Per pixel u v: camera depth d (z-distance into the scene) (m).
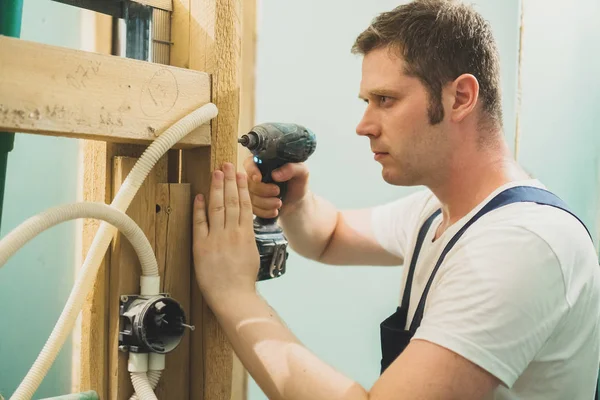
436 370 0.78
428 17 0.92
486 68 0.95
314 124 1.75
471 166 0.98
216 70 0.91
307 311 1.78
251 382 1.65
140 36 0.95
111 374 0.89
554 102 2.01
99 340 0.90
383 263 1.41
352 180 1.85
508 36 2.04
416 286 1.06
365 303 1.90
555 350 0.89
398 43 0.92
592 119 1.93
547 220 0.87
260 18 1.61
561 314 0.85
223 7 0.91
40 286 1.40
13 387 1.37
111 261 0.89
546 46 2.01
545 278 0.82
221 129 0.93
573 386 0.93
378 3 1.86
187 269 0.95
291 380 0.84
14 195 1.35
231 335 0.89
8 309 1.35
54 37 1.39
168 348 0.86
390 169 0.99
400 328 1.09
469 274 0.83
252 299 0.91
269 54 1.63
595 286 0.91
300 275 1.76
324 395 0.82
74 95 0.75
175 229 0.93
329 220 1.36
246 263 0.93
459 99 0.93
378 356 1.93
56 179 1.42
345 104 1.81
